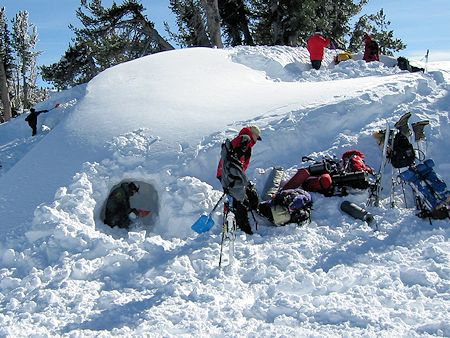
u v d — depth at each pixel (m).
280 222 7.64
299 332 4.91
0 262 7.38
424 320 4.94
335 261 6.51
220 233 7.69
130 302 5.89
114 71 12.93
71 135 10.40
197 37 22.08
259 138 7.40
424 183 7.23
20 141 18.12
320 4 25.23
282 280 6.02
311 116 9.52
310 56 15.05
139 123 10.21
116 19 23.77
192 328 5.20
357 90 10.38
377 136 8.50
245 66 14.15
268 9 24.78
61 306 5.97
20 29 42.19
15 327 5.42
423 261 6.13
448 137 9.05
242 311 5.51
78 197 8.38
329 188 8.11
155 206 9.13
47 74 26.72
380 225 7.27
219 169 7.46
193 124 9.99
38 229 7.69
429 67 15.67
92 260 7.07
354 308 5.20
